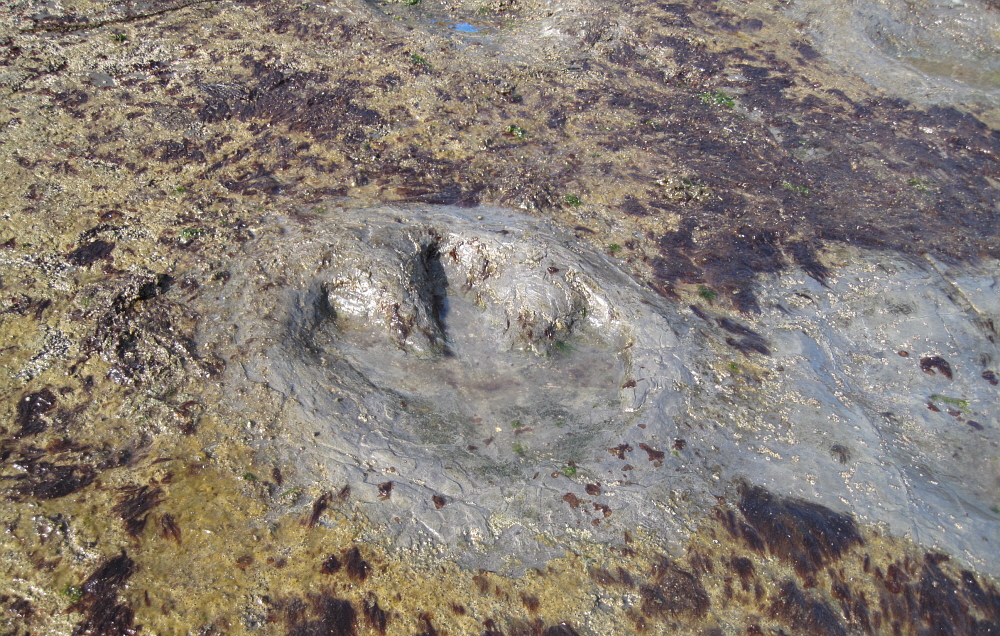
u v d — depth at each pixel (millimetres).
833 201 1648
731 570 1086
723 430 1219
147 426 1146
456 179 1591
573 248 1433
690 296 1405
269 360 1224
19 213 1419
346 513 1087
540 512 1114
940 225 1605
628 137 1775
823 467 1189
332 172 1573
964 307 1422
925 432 1253
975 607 1086
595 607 1037
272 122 1700
